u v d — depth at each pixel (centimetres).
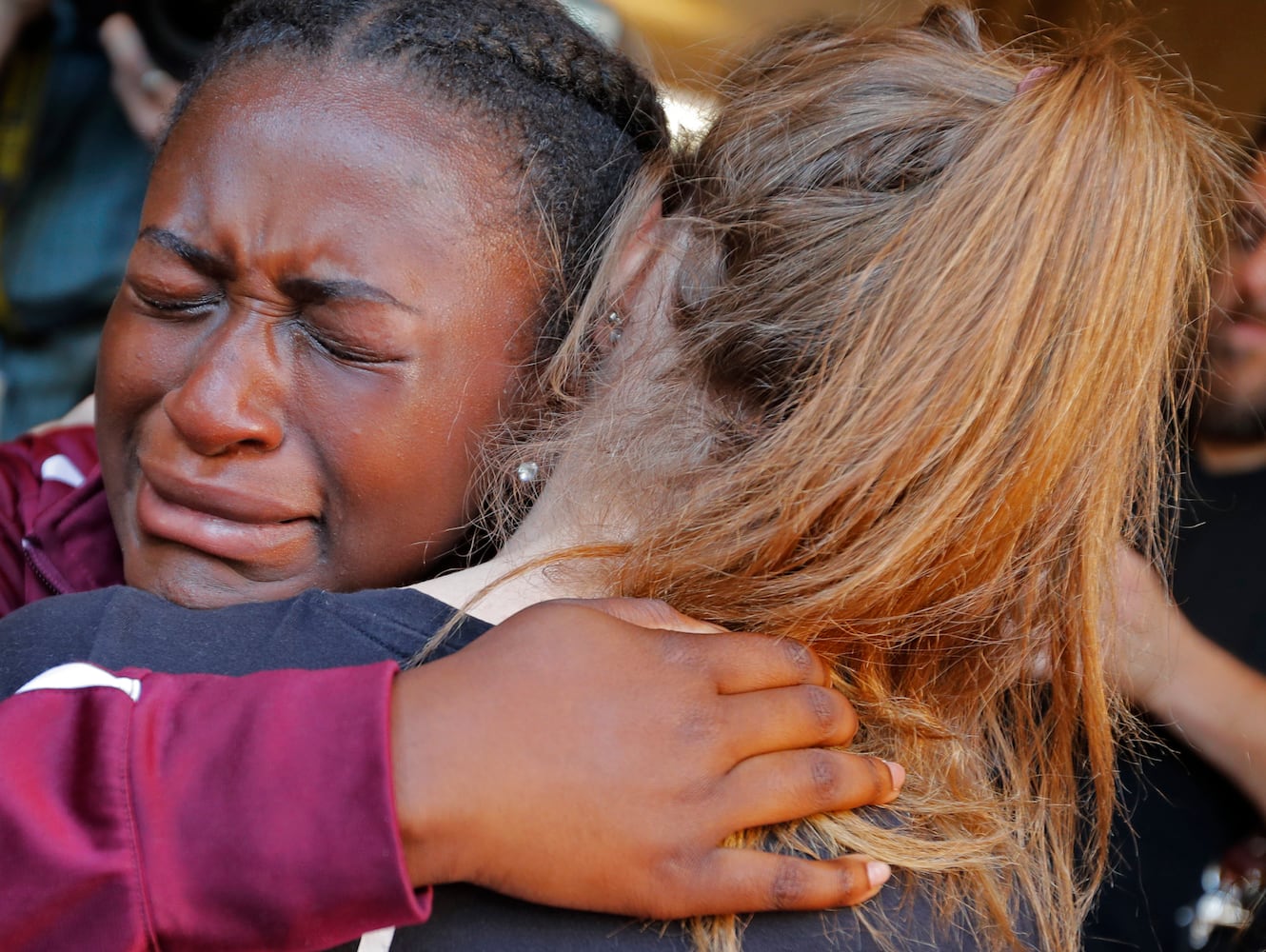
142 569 81
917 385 73
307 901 57
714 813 63
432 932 65
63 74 171
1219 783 150
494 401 79
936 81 82
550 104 81
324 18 77
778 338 77
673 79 108
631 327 85
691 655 67
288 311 76
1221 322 157
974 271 73
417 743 60
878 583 75
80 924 57
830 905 66
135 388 79
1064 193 74
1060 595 81
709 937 66
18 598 110
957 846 74
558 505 81
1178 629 145
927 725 79
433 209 75
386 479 77
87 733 60
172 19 156
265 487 77
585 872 62
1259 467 162
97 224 174
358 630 72
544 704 62
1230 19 235
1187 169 83
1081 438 75
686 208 87
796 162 81
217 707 61
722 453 80
